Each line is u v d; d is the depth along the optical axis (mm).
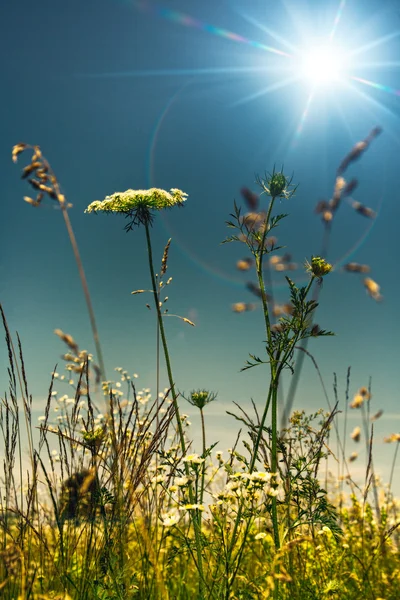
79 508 398
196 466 392
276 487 395
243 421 408
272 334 408
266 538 448
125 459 399
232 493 368
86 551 401
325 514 403
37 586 397
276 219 418
